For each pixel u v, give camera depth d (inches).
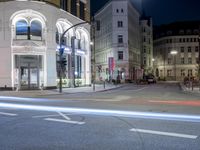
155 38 5157.5
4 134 402.0
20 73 1615.4
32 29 1637.6
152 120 504.4
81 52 2064.5
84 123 480.7
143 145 333.4
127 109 673.0
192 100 957.2
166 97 1113.4
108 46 3538.4
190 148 319.6
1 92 1425.9
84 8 2142.0
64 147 329.4
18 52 1601.9
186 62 4744.1
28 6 1612.9
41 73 1657.2
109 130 420.5
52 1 1716.3
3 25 1595.7
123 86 2367.1
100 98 1051.9
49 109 682.2
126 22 3361.2
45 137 380.8
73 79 1930.4
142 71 3922.2
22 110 670.5
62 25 1846.7
